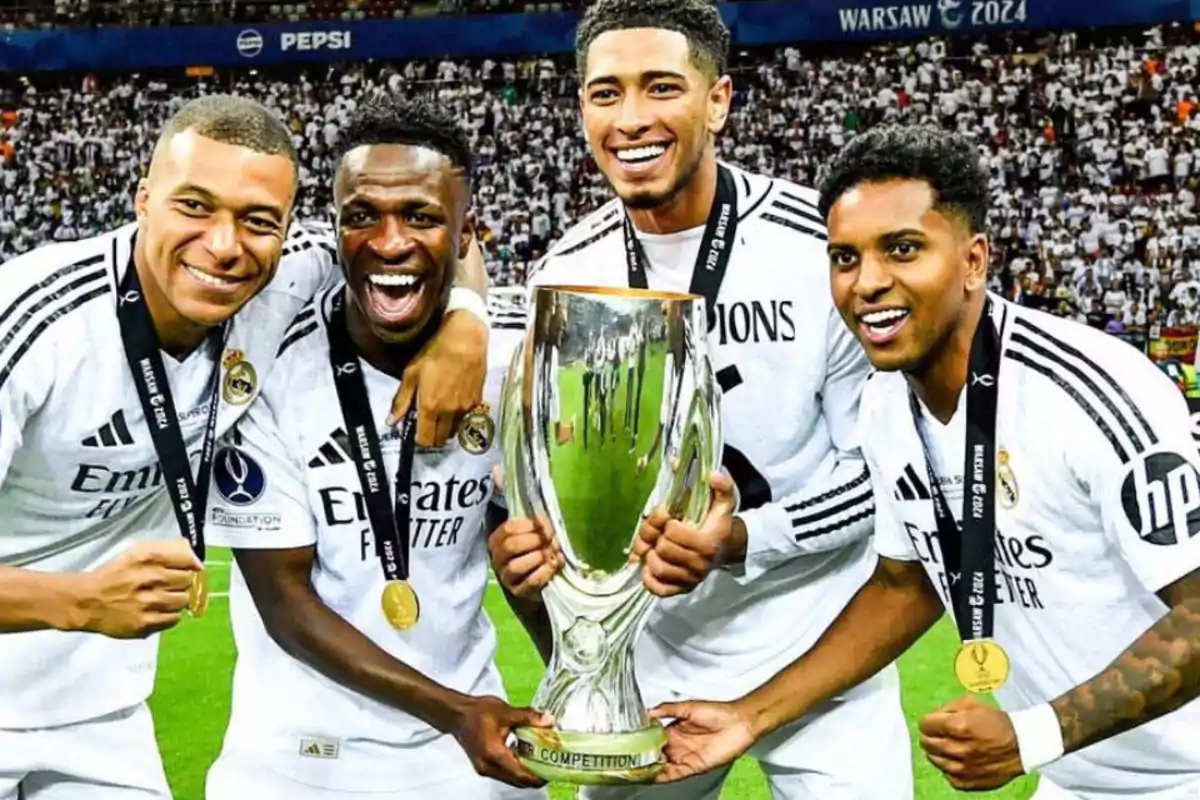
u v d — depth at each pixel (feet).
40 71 70.44
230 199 5.84
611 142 7.00
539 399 5.81
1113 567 6.25
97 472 6.86
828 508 7.56
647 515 5.86
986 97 59.67
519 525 5.94
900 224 5.56
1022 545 6.32
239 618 7.66
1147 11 59.26
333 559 7.05
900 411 6.55
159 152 5.98
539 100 66.23
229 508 6.91
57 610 5.90
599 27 6.97
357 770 7.25
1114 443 5.83
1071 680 6.63
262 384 6.86
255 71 70.90
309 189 65.82
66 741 7.86
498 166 63.10
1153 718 5.79
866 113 61.31
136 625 5.88
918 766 14.48
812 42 66.13
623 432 5.74
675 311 5.75
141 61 68.69
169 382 6.73
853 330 5.87
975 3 61.52
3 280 6.49
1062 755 5.74
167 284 6.02
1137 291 47.55
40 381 6.39
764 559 7.52
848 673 6.92
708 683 8.09
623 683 6.11
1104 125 56.65
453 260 6.32
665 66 6.85
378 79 68.39
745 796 13.70
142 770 8.22
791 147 61.31
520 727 6.11
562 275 7.89
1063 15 60.39
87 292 6.48
